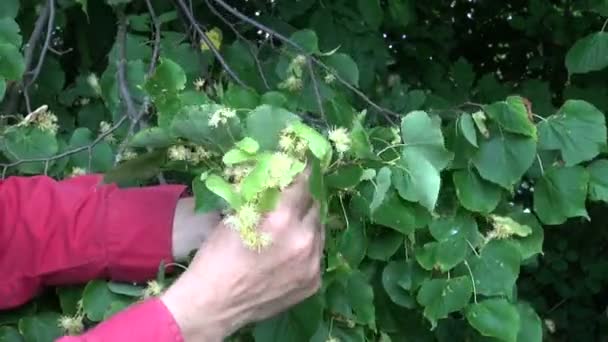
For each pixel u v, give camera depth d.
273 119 0.82
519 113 1.02
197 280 0.78
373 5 1.52
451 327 1.24
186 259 1.00
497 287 1.06
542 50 2.29
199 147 0.86
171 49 1.32
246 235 0.75
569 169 1.06
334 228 1.01
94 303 0.99
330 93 1.21
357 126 0.90
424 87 2.07
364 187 0.98
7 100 1.28
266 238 0.76
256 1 1.65
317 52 1.28
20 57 1.10
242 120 0.88
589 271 2.65
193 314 0.77
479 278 1.06
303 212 0.79
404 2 1.64
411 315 1.20
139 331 0.76
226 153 0.79
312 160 0.79
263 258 0.77
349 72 1.31
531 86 1.87
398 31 2.09
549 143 1.07
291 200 0.78
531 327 1.12
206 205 0.85
